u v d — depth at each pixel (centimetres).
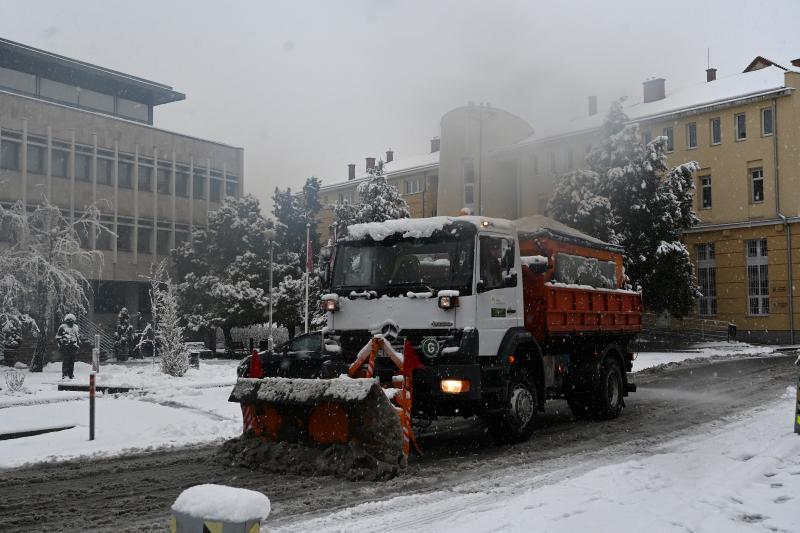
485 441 1119
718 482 746
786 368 2506
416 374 931
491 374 992
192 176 4981
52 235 3033
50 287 2920
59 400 1672
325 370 997
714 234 4434
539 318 1112
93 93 4612
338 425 841
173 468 896
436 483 802
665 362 2809
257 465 864
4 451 1023
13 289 2822
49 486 801
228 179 5247
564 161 3559
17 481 828
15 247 2972
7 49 4106
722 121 4428
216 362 3388
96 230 4409
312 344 1756
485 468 890
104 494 760
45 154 4188
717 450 955
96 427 1218
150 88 4772
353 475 802
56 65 4353
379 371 956
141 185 4691
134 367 3027
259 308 3803
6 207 3988
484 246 988
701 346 3806
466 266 957
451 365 923
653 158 3538
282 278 3906
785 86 4125
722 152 4419
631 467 830
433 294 954
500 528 581
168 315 2441
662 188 3603
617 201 3522
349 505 698
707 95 4569
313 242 4256
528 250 1170
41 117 4178
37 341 2934
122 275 4541
